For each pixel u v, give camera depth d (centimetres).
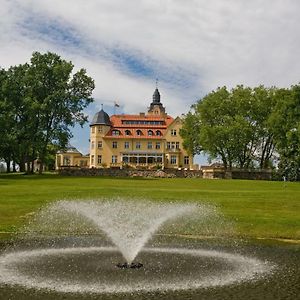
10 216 2602
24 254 1756
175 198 3384
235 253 1806
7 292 1234
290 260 1678
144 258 1698
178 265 1580
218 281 1357
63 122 7912
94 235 2202
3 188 4278
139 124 11981
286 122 8156
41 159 7925
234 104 9281
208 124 9331
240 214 2681
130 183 5534
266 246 1970
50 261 1631
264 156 9756
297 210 2894
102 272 1466
